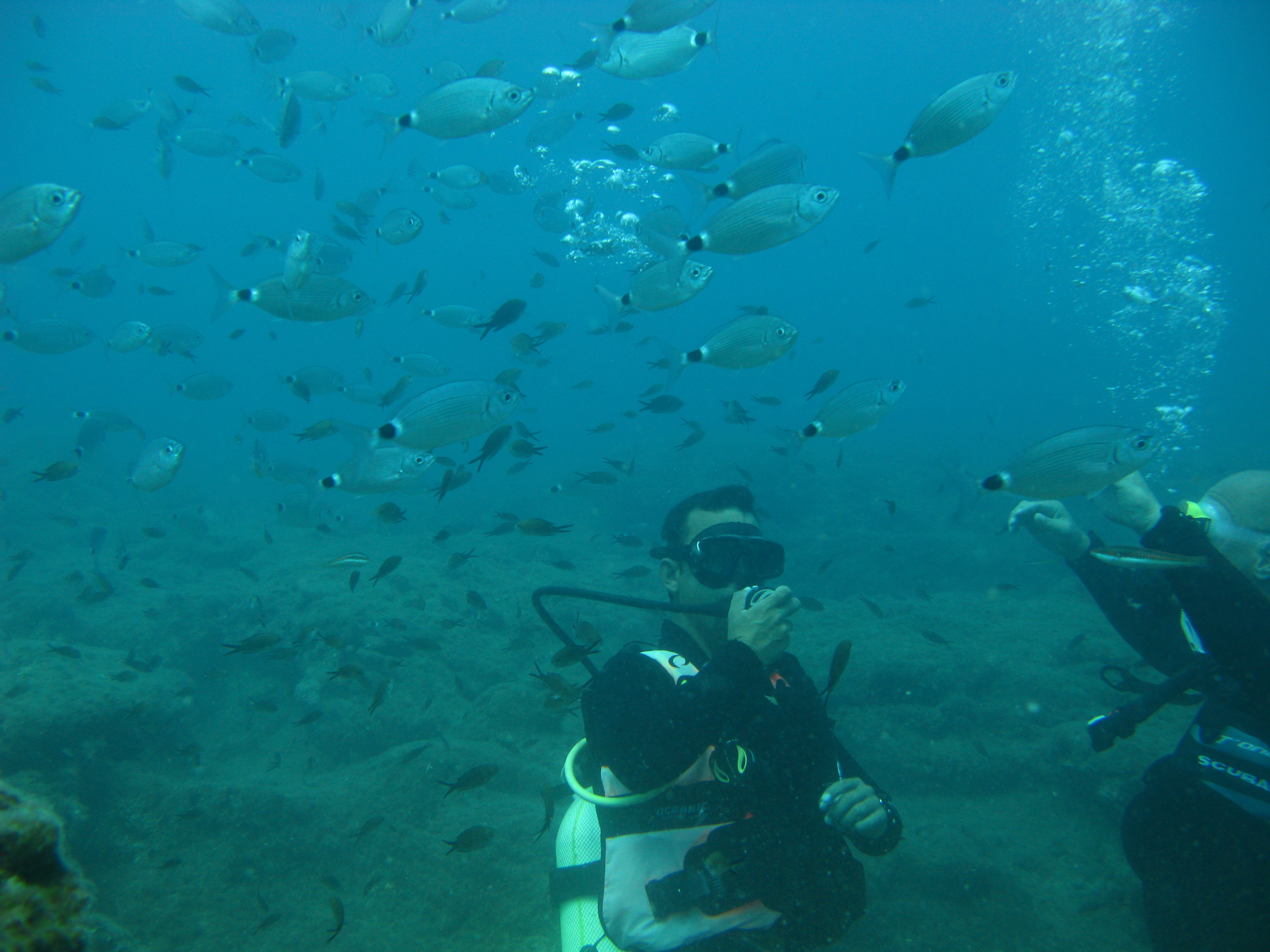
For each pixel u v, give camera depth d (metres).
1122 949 3.19
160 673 5.96
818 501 16.23
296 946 3.46
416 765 4.64
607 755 1.74
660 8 3.85
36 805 1.08
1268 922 2.45
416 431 2.98
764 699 1.99
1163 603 2.95
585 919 2.10
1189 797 2.67
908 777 5.05
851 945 3.31
